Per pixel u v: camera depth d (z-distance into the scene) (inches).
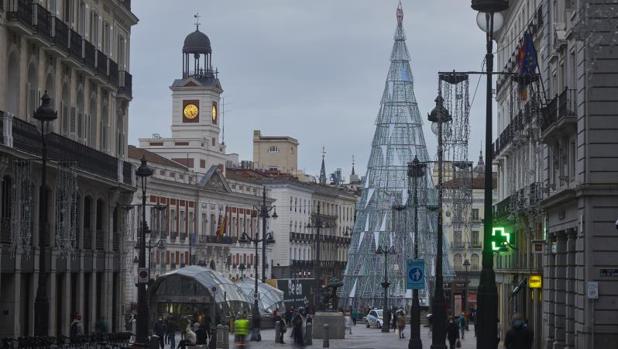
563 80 2185.0
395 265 5674.2
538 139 2395.4
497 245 2034.9
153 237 5177.2
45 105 1651.1
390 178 5871.1
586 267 1923.0
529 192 2529.5
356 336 3811.5
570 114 2021.4
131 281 4918.8
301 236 7598.4
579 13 1480.1
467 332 4087.1
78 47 2511.1
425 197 4099.4
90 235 2630.4
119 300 2883.9
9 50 2119.8
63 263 2416.3
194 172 5821.9
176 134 6515.8
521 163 2847.0
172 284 3565.5
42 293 1648.6
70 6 2507.4
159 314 3560.5
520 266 2847.0
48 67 2362.2
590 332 1914.4
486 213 1278.3
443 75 1818.4
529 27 2573.8
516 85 2878.9
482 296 1251.8
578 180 1968.5
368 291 5733.3
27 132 2138.3
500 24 1314.0
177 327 3582.7
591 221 1921.8
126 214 2960.1
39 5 2234.3
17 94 2170.3
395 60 6072.8
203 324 2440.9
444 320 2095.2
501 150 3206.2
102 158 2647.6
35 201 2244.1
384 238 5772.6
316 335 3560.5
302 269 7549.2
